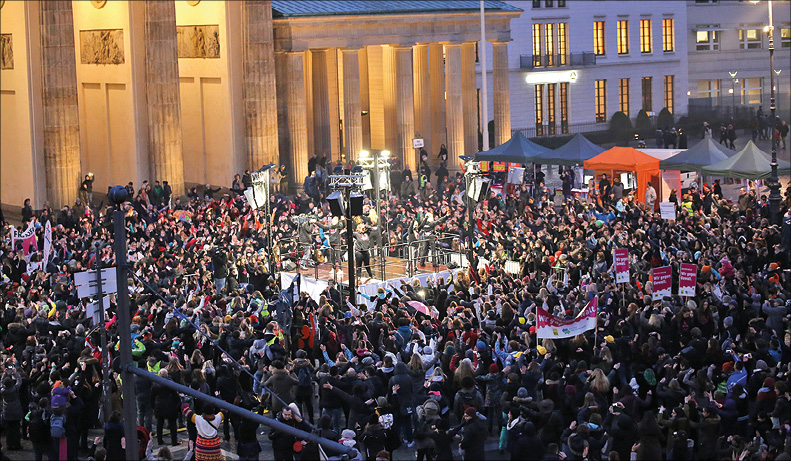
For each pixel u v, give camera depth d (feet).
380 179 176.04
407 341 122.01
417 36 278.05
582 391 102.83
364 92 301.02
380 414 98.07
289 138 259.39
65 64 219.41
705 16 429.79
